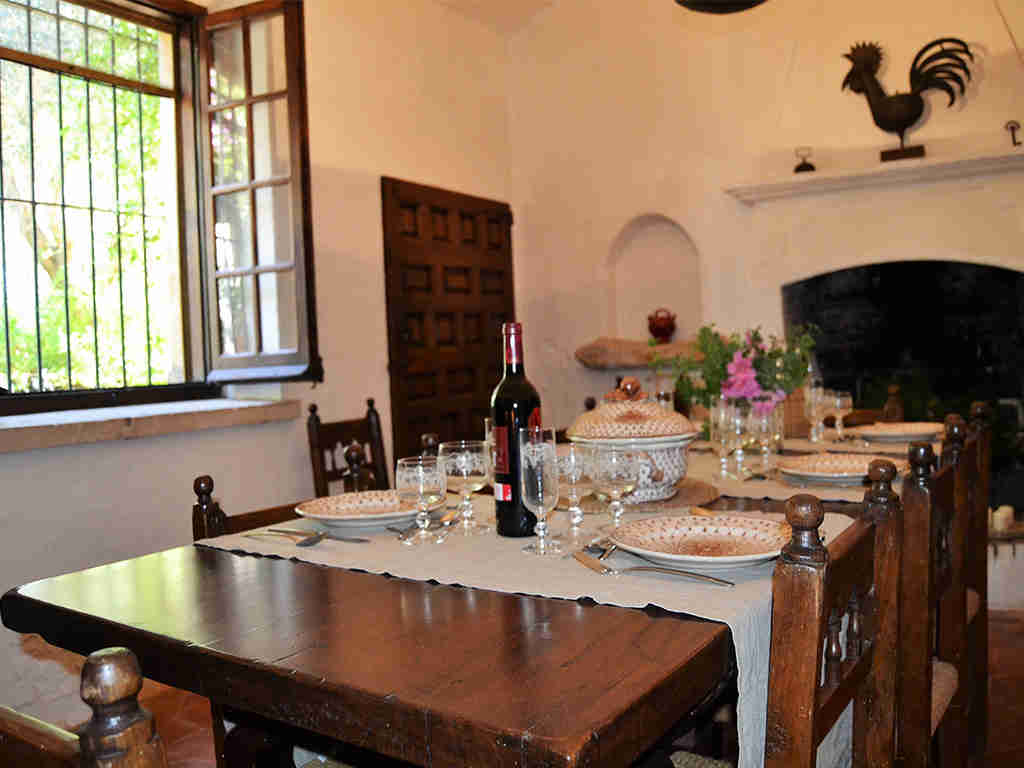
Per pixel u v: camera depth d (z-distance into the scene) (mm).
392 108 4387
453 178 4797
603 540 1408
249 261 3518
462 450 1548
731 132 4645
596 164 5066
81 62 3381
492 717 775
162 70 3672
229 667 958
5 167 3148
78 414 3150
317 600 1165
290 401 3645
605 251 5074
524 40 5238
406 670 899
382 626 1046
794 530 934
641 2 4859
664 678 852
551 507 1359
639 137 4922
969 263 4184
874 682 1240
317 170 3961
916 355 4344
